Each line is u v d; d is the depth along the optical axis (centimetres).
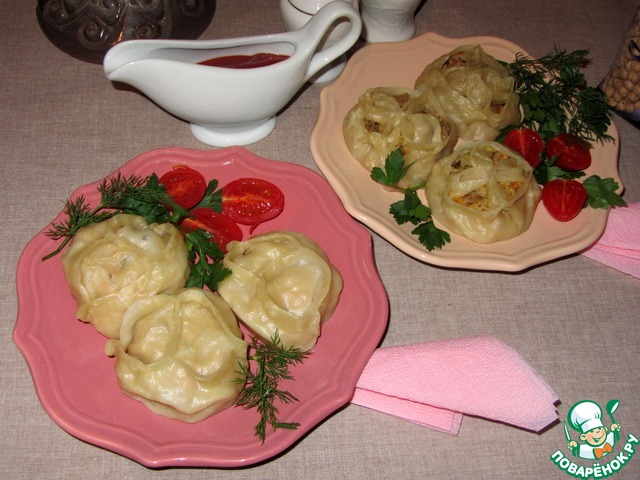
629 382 47
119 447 39
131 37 56
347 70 56
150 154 50
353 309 45
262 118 52
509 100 54
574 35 65
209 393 40
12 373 44
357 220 51
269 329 43
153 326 42
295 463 43
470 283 50
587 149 52
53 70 59
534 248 48
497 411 41
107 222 45
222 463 39
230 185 49
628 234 51
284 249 45
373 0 58
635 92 56
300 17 56
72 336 43
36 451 42
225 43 49
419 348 43
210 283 45
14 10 62
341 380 42
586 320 49
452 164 52
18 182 53
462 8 66
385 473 43
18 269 44
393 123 51
